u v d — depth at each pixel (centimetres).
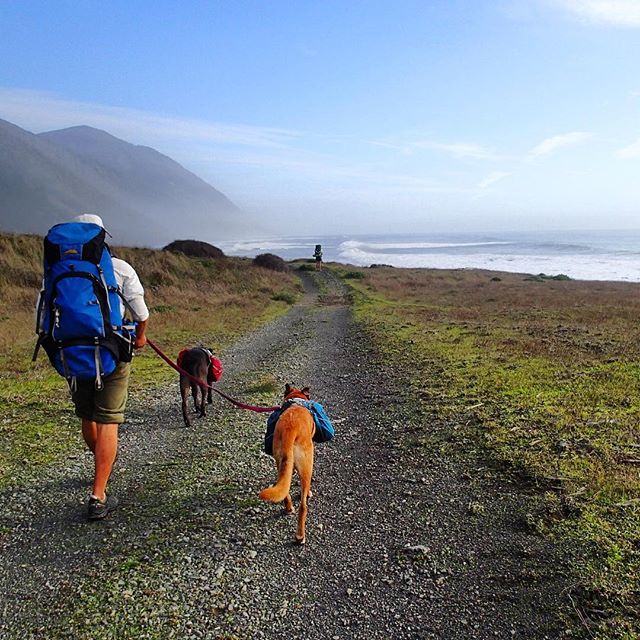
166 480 593
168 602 376
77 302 439
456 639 335
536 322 1817
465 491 530
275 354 1452
